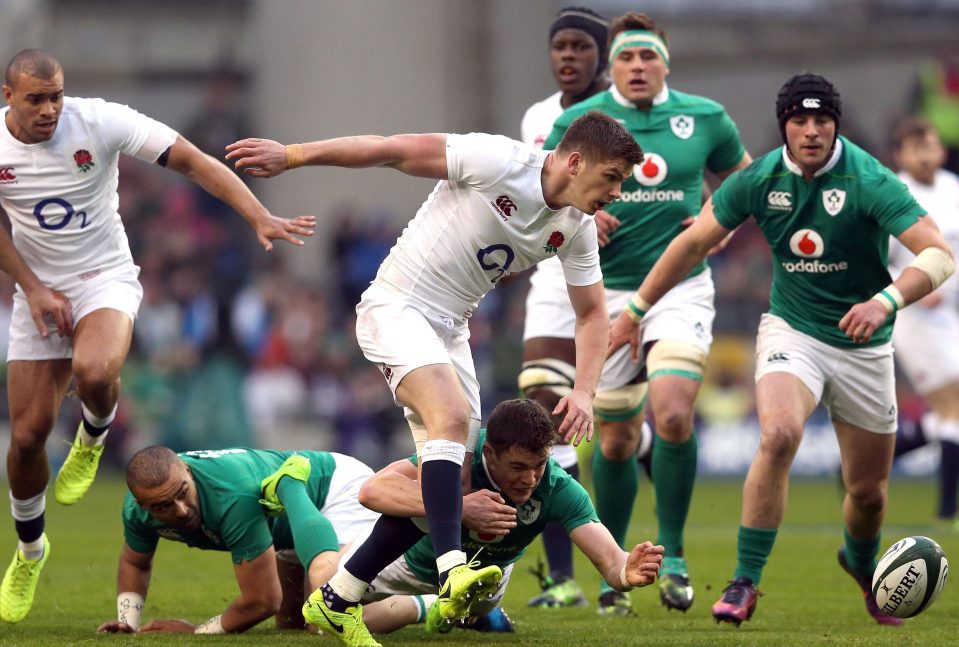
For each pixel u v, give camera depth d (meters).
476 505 18.83
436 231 19.55
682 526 25.94
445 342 20.16
